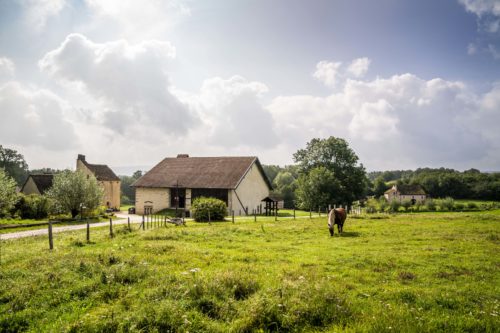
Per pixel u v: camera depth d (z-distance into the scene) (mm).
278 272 10164
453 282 9867
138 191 47250
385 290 8812
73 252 12781
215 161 47656
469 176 114812
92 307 7441
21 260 12094
